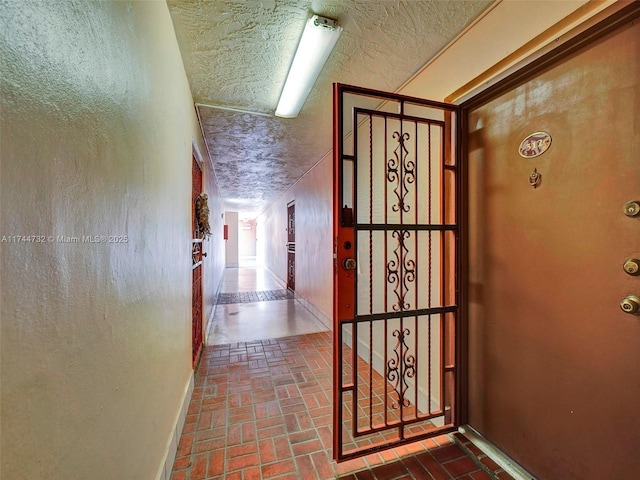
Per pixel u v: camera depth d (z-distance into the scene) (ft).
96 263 2.34
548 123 3.89
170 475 4.50
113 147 2.65
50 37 1.75
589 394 3.48
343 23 4.75
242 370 8.30
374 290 7.95
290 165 14.16
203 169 10.62
